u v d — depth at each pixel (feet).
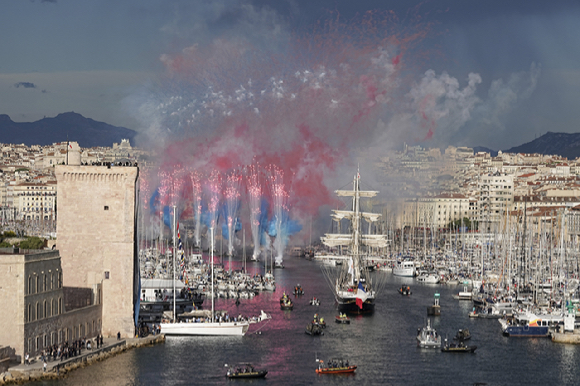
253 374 568.41
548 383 574.56
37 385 502.38
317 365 610.24
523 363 628.28
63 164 619.67
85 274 623.77
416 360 634.43
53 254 557.74
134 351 613.52
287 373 583.17
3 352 506.07
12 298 512.22
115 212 621.72
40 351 534.37
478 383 559.38
